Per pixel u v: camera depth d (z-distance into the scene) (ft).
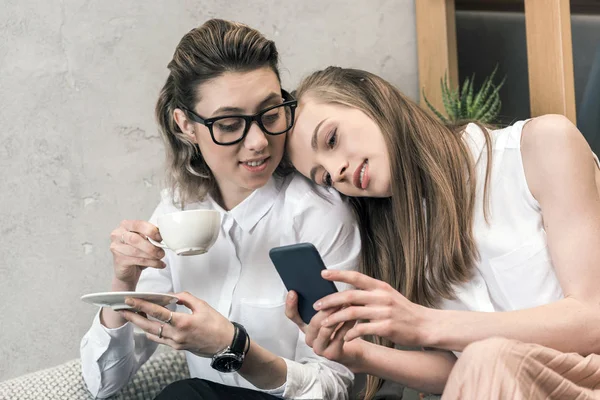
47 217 7.39
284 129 5.07
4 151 7.32
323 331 4.46
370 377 5.59
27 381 5.43
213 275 5.66
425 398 5.51
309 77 5.60
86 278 7.47
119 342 5.36
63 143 7.47
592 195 4.74
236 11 8.16
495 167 5.15
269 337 5.57
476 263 5.16
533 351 3.74
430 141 5.26
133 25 7.73
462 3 8.40
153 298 4.45
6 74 7.36
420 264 5.28
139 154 7.70
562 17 7.39
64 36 7.52
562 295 4.83
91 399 5.47
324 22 8.53
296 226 5.57
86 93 7.55
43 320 7.32
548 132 4.88
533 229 4.95
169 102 5.34
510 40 8.00
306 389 5.06
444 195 5.14
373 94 5.32
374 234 5.72
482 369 3.63
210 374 5.71
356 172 5.19
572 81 7.36
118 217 7.61
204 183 5.61
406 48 8.86
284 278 4.47
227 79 4.80
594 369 3.98
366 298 4.33
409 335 4.36
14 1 7.41
